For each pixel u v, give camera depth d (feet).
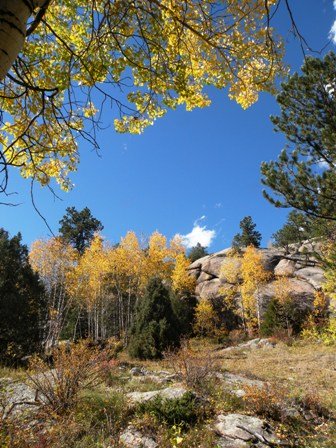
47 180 11.39
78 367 25.27
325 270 44.29
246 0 9.59
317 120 35.37
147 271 113.50
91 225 144.87
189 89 12.24
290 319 94.12
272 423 23.84
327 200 33.45
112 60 10.30
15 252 64.90
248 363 53.21
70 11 9.78
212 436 21.15
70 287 97.40
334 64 34.81
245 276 108.17
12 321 53.72
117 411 24.18
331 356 55.26
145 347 64.03
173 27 10.44
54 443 17.52
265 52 10.41
